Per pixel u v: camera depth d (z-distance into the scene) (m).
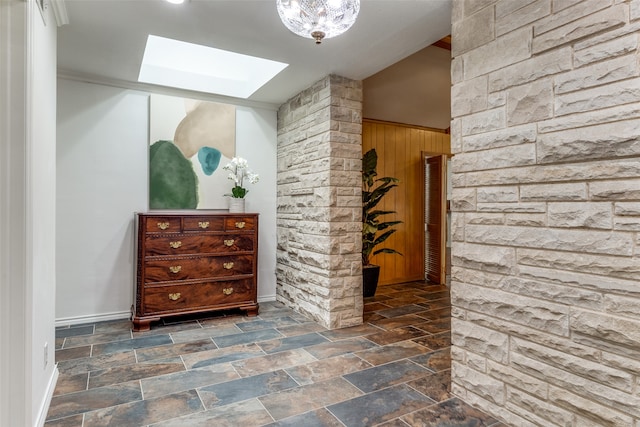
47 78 1.95
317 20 1.69
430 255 5.29
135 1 2.10
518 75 1.69
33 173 1.59
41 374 1.79
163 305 3.17
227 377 2.25
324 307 3.23
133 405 1.93
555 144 1.55
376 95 4.40
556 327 1.56
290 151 3.88
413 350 2.71
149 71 3.44
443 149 5.56
